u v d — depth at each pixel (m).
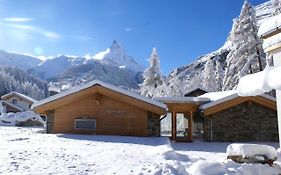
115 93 22.75
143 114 22.91
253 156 11.06
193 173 9.88
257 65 32.62
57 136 20.41
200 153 15.98
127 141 18.42
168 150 13.16
